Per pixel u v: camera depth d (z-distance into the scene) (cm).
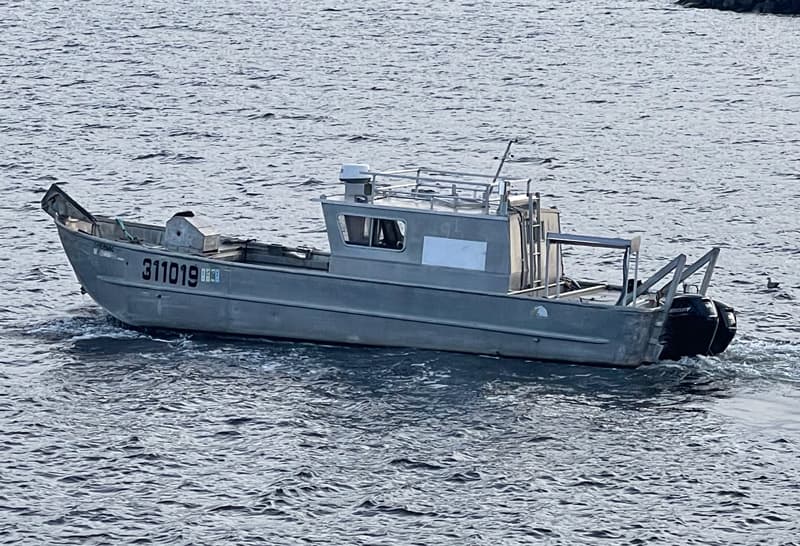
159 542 6038
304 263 8538
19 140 14338
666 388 7625
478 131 15475
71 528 6144
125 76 18450
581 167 13800
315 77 18775
